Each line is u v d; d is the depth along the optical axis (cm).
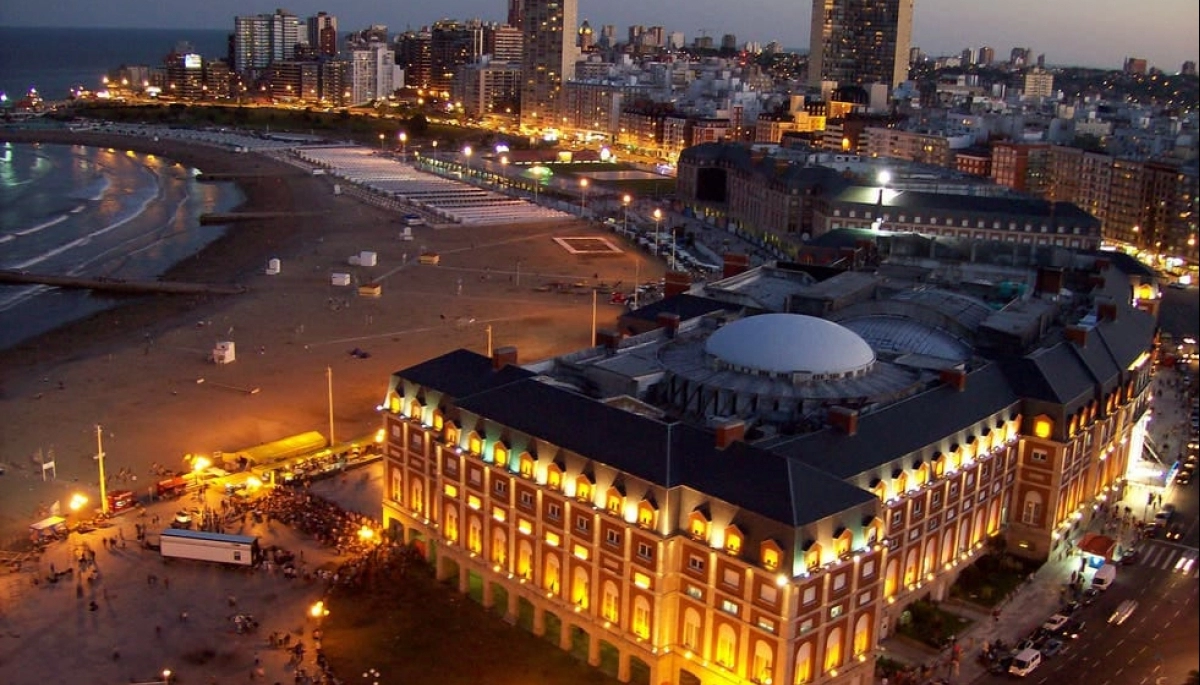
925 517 15250
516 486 14638
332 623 14750
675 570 13200
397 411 16712
